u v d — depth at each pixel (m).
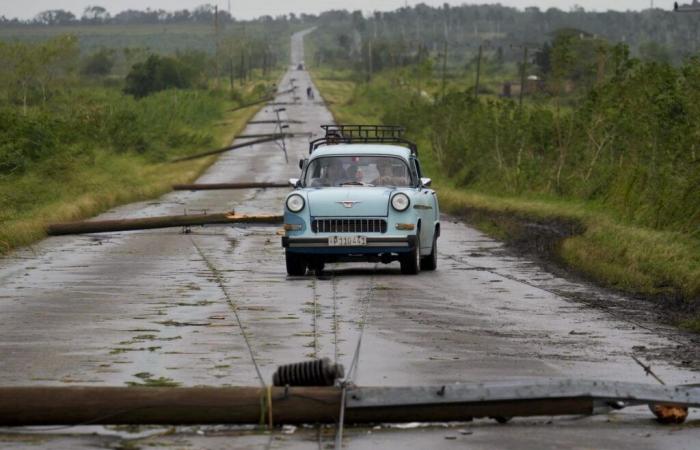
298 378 17.17
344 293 33.91
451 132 116.94
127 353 23.20
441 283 36.97
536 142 88.00
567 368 21.98
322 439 16.36
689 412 18.52
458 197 83.12
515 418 17.83
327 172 40.28
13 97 191.62
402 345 24.44
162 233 57.94
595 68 89.69
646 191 56.31
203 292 34.06
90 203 74.81
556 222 62.44
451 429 17.09
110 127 143.38
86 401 16.53
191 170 126.62
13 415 16.44
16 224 54.06
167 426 17.02
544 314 29.86
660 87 66.19
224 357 22.75
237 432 16.72
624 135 72.12
